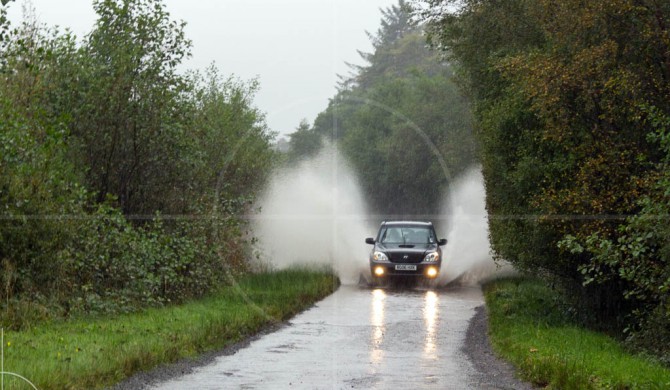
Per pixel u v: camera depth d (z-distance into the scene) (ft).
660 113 48.06
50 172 58.34
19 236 55.16
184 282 67.87
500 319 59.77
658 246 50.65
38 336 45.73
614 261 48.29
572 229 56.08
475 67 84.69
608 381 36.22
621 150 55.31
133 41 71.77
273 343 49.93
